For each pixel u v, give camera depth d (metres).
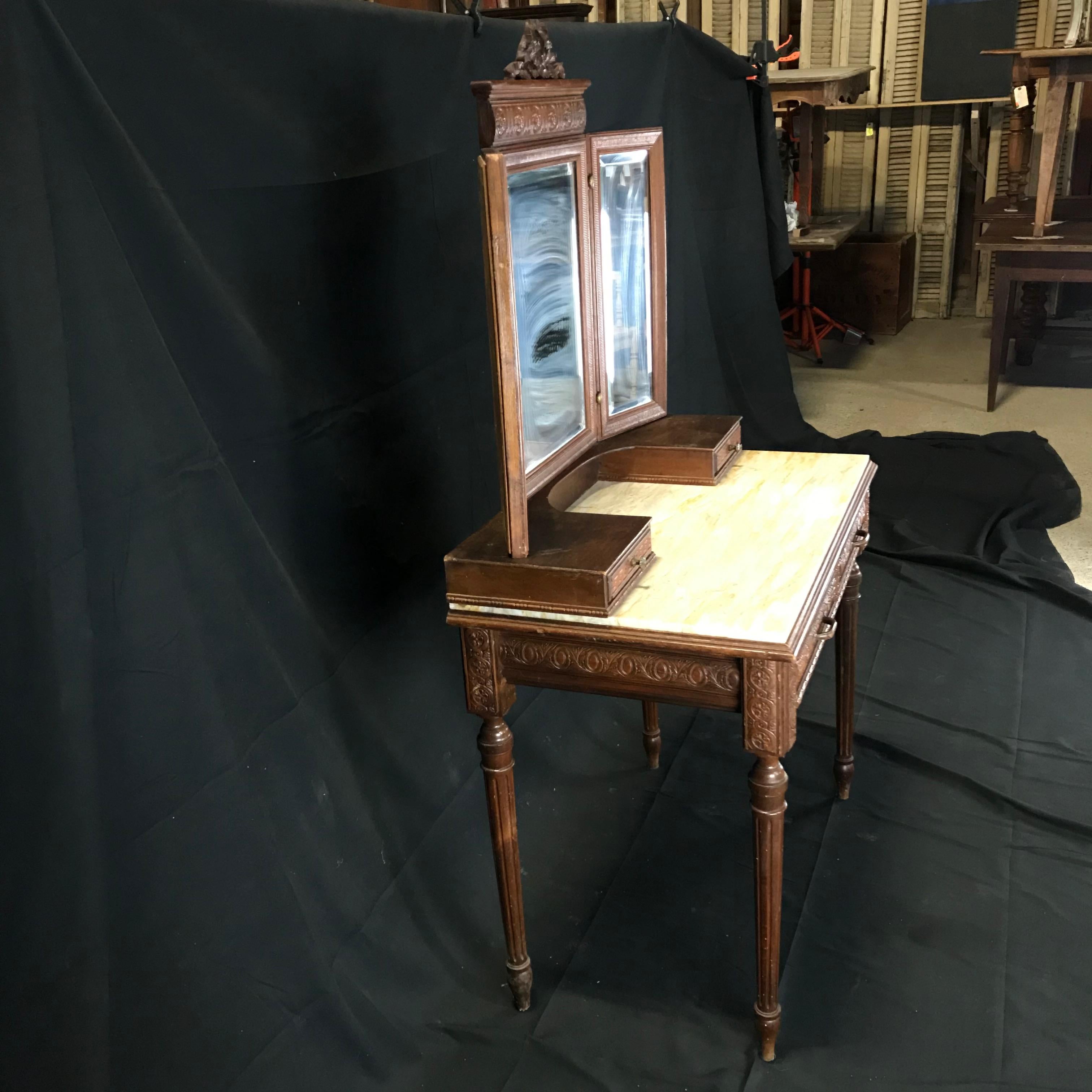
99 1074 1.17
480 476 2.08
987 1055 1.58
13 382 1.01
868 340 5.77
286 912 1.46
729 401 3.68
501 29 1.97
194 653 1.31
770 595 1.37
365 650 1.72
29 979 1.10
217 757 1.36
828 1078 1.56
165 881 1.29
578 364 1.67
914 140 6.02
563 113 1.48
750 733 1.37
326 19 1.47
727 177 3.44
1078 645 2.69
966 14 5.57
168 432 1.25
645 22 2.81
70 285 1.10
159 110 1.22
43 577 1.05
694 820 2.12
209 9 1.27
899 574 3.09
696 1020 1.67
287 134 1.42
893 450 3.94
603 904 1.92
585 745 2.36
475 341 2.02
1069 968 1.73
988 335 5.86
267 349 1.43
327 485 1.59
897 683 2.55
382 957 1.69
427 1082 1.58
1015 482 3.66
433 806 1.89
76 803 1.10
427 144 1.78
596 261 1.65
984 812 2.10
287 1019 1.45
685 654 1.36
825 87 4.75
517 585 1.38
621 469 1.80
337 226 1.55
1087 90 5.64
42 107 1.05
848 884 1.94
